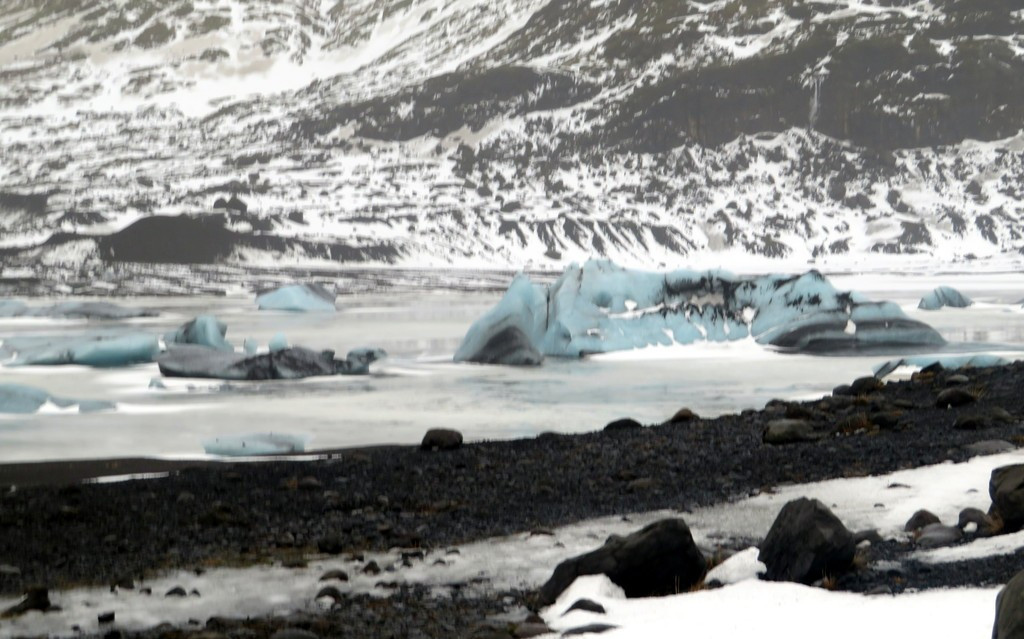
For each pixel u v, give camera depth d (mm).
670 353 50000
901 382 31609
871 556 12523
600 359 48094
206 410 32688
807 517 12039
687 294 54250
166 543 15023
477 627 10914
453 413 31828
